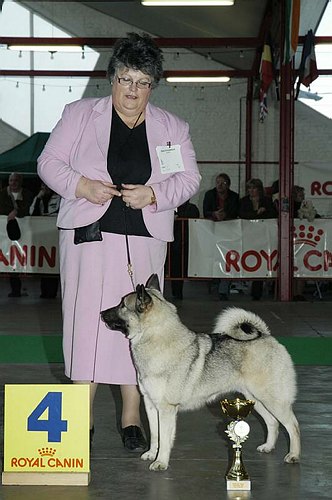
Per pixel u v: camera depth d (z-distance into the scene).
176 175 4.70
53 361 8.08
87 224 4.64
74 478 4.20
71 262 4.75
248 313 4.72
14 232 13.85
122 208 4.69
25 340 9.36
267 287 15.78
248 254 13.62
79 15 22.41
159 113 4.79
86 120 4.68
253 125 22.67
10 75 21.28
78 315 4.70
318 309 12.59
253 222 13.60
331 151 22.44
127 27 22.34
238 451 4.24
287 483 4.28
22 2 22.50
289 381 4.67
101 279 4.69
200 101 23.00
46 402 4.23
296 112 22.39
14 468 4.22
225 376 4.55
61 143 4.68
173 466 4.58
